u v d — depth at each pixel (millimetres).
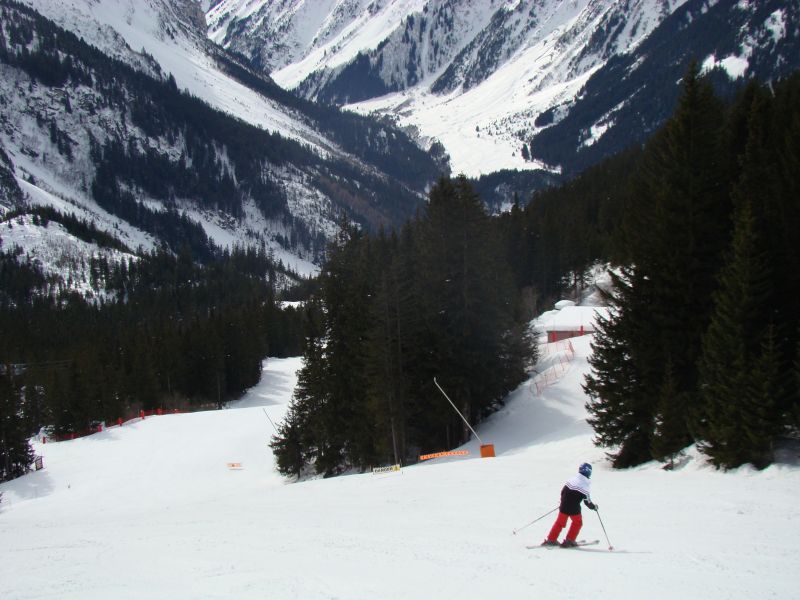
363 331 37844
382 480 24297
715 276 19938
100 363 76250
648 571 9320
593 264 77375
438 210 35781
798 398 16984
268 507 19531
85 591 9266
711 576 8938
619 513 14055
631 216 24531
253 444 49469
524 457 26766
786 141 20375
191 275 181000
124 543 13648
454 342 34781
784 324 18125
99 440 53625
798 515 12641
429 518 15078
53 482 43188
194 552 12102
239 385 89062
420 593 8711
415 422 36938
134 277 168125
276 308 116562
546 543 11320
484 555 10859
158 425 56938
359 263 40344
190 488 39906
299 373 41625
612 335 23484
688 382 21844
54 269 162750
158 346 84000
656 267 22469
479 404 37375
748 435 17000
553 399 36250
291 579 9617
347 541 12602
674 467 19703
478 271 35219
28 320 123688
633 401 22125
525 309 51188
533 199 112938
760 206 20219
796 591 8180
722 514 13219
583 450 26141
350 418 37719
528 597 8312
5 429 45750
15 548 13922
